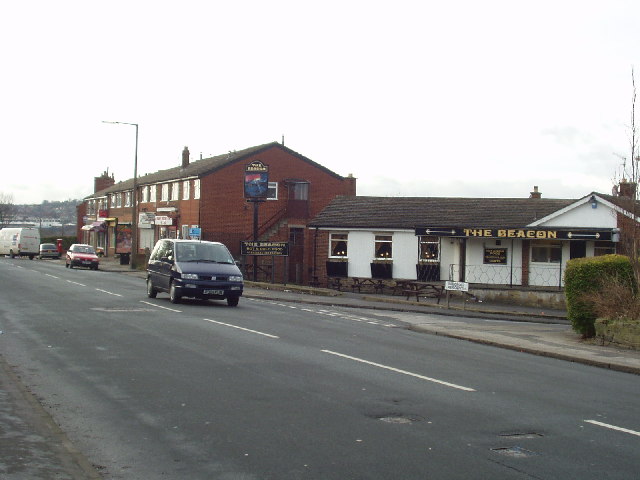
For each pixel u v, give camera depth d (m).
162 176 59.72
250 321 19.02
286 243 37.12
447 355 14.45
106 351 13.06
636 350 16.08
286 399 9.38
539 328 21.59
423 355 14.19
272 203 53.00
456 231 34.78
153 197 61.50
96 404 8.88
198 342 14.51
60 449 6.70
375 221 39.12
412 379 11.21
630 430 8.36
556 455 7.16
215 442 7.27
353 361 12.77
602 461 6.99
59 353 12.75
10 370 10.74
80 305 21.88
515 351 16.22
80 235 87.50
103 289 29.17
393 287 37.19
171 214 56.50
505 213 37.91
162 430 7.72
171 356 12.66
